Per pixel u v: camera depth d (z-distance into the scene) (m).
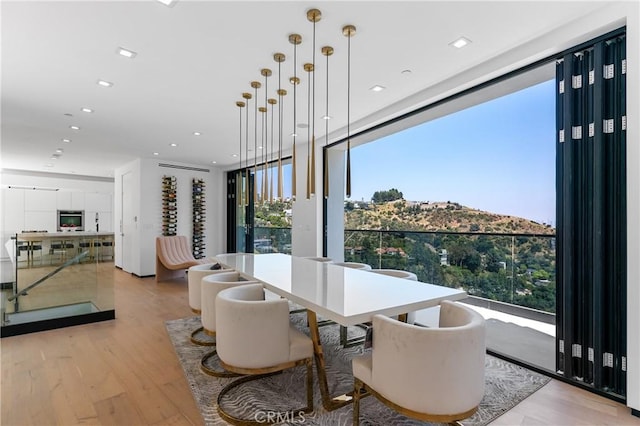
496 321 3.70
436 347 1.48
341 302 1.91
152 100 3.79
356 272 2.93
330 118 4.49
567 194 2.46
